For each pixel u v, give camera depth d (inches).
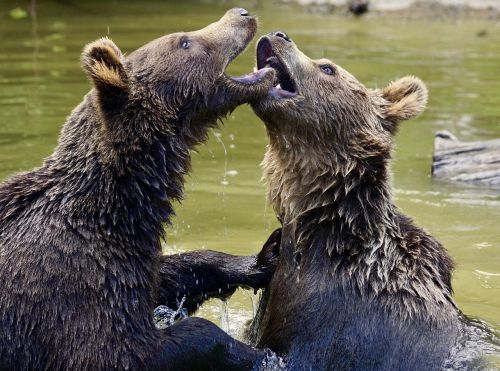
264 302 493.0
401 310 442.3
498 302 524.1
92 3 1354.6
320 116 463.2
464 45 1081.4
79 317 413.4
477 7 1259.2
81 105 451.5
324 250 456.4
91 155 437.1
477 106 848.3
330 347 442.3
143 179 436.8
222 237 602.5
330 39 1101.7
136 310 424.8
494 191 685.3
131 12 1288.1
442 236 604.7
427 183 699.4
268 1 1368.1
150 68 450.3
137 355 415.2
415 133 797.2
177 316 494.9
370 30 1168.8
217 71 462.6
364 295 444.1
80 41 1075.3
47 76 913.5
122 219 431.8
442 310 450.3
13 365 415.8
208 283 495.8
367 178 462.6
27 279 416.8
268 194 490.6
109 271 422.3
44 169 449.7
